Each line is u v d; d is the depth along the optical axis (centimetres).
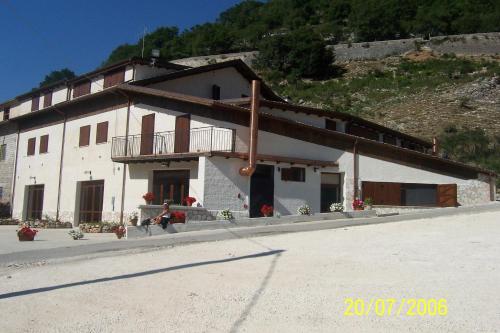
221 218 1911
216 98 2758
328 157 2425
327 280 826
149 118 2389
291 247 1252
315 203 2370
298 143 2348
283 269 938
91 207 2644
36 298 773
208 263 1040
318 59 7300
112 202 2489
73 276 953
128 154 2434
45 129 3127
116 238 1695
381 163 2548
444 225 1625
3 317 667
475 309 637
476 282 777
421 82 6134
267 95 3097
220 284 822
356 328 580
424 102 5416
